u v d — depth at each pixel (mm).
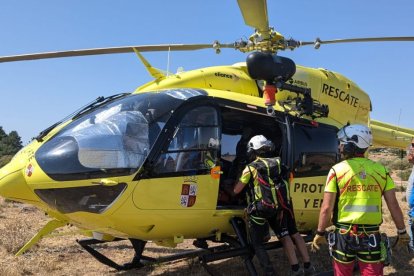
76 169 4473
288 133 5641
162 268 6602
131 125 4668
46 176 4504
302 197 5828
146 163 4523
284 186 5082
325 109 6180
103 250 7609
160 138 4645
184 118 4859
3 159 20094
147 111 4824
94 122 4852
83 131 4746
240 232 5191
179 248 7895
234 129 5961
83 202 4496
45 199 4590
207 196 4938
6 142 50844
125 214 4527
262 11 5363
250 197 5027
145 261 6270
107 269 6555
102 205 4477
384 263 3676
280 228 5148
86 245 6016
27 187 4633
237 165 5785
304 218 6000
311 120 6168
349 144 3832
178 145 4766
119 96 5453
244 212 5238
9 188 4645
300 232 6379
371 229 3623
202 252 6398
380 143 8594
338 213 3717
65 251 7426
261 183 4941
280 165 5098
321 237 3814
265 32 5766
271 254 7461
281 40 5926
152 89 5609
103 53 6176
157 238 5074
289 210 5121
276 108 5887
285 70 5262
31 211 11016
